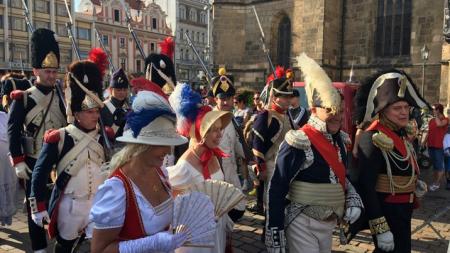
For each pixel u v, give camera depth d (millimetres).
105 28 56219
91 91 3541
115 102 5375
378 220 3006
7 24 46219
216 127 3176
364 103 3293
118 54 58125
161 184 2225
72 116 3621
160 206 2143
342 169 2988
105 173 3428
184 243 2264
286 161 2920
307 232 2953
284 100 4980
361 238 5520
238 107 9984
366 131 3201
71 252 3541
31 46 4641
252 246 5285
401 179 3129
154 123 2051
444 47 17875
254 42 25172
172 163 4449
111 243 1991
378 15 21406
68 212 3457
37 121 4555
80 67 3543
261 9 24672
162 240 1985
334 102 2879
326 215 2916
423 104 3166
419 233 5805
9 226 5910
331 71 22062
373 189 3057
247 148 5242
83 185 3477
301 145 2869
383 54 21391
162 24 64125
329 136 3010
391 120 3105
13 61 46656
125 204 2004
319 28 21547
